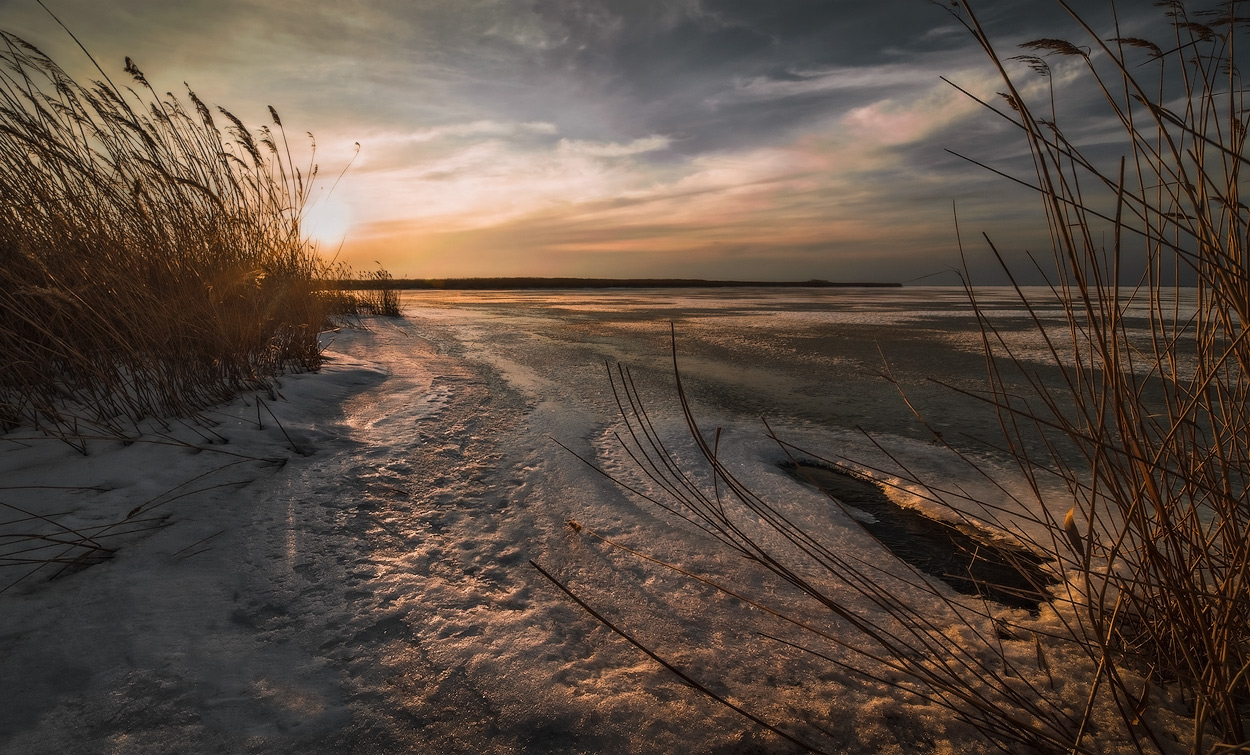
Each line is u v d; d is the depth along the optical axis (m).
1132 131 1.17
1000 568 2.07
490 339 8.45
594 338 8.73
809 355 6.98
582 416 3.93
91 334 2.97
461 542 2.11
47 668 1.34
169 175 3.50
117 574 1.72
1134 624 1.57
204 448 2.67
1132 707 1.14
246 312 4.27
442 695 1.34
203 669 1.37
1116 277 1.08
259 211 4.74
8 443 2.53
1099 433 1.17
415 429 3.40
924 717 1.33
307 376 4.36
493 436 3.41
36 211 2.99
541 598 1.77
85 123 3.40
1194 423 1.27
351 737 1.21
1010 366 5.96
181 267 3.60
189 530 2.00
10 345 2.73
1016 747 1.25
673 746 1.23
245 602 1.66
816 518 2.46
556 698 1.35
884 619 1.73
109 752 1.13
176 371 3.25
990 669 1.49
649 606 1.75
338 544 2.02
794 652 1.56
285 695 1.31
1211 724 1.26
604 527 2.27
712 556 2.07
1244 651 1.19
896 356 6.84
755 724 1.30
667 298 25.64
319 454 2.83
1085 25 1.10
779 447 3.38
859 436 3.58
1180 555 1.17
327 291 8.20
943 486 2.79
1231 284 1.03
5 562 1.72
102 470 2.36
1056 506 2.49
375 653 1.48
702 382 5.28
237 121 4.36
